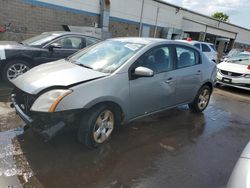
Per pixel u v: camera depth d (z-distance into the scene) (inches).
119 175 112.7
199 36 963.3
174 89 170.6
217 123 196.2
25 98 121.7
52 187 100.0
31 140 133.4
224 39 1101.7
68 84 116.6
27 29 520.1
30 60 235.0
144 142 147.1
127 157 128.3
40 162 115.1
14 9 490.3
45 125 114.0
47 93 114.0
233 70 331.0
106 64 141.1
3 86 229.3
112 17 700.0
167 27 895.1
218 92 328.5
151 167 122.0
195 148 147.5
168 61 165.6
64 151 126.5
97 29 519.2
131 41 162.2
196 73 189.2
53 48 244.4
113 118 136.4
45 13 541.3
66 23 586.9
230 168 128.3
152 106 157.9
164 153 137.2
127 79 135.5
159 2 837.2
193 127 180.7
